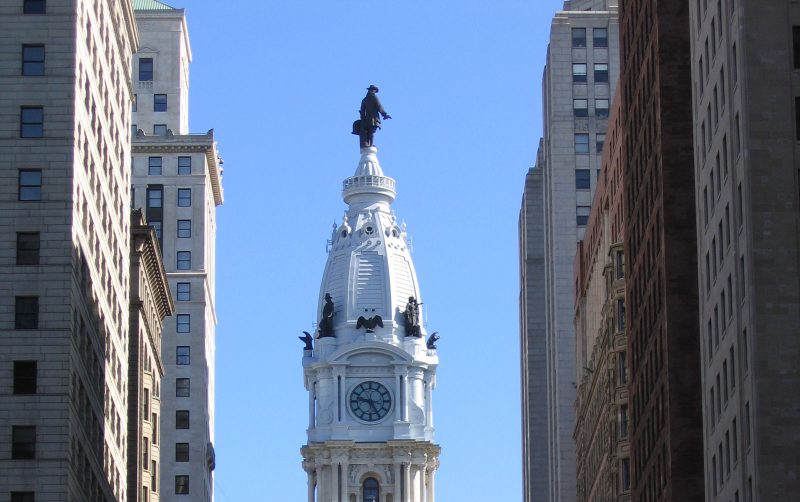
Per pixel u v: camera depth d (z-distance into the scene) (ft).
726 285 583.99
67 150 635.66
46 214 631.15
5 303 625.00
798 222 553.64
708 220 613.52
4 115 637.30
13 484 613.11
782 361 547.08
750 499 553.23
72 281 630.74
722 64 588.91
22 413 617.62
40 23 643.04
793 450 542.16
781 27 561.43
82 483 654.12
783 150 556.51
